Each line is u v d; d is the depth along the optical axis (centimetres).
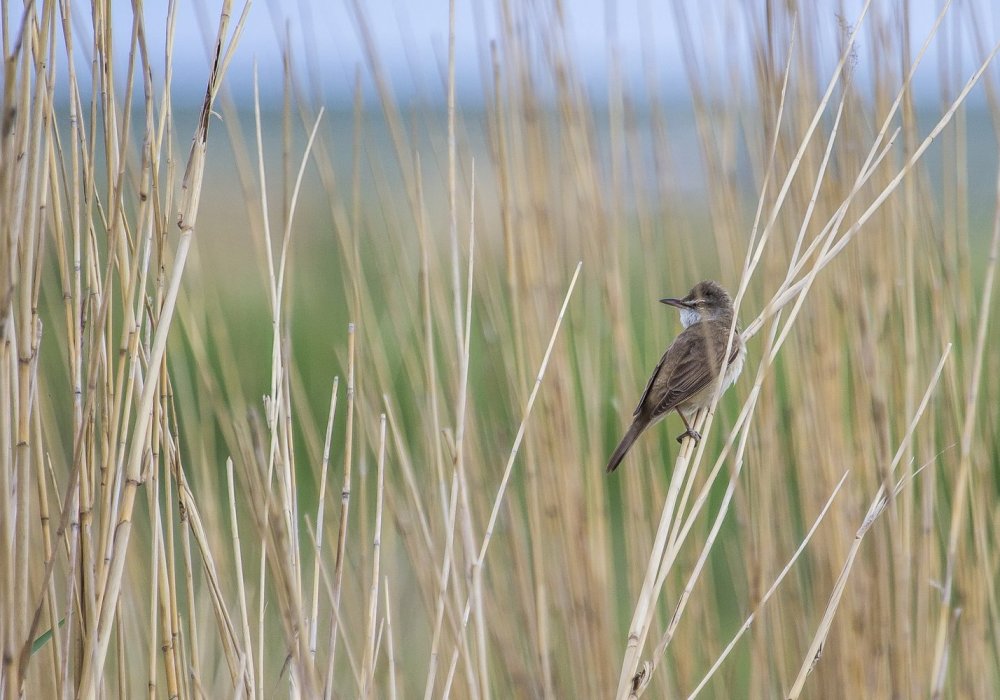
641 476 944
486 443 917
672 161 941
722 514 672
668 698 852
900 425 823
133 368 600
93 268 630
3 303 530
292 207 690
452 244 680
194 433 888
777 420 886
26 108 541
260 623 645
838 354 836
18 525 555
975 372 748
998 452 899
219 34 594
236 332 1249
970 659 815
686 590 663
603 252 889
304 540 1141
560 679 859
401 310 906
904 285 816
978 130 1079
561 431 850
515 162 872
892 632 793
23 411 556
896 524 739
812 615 873
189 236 592
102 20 597
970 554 876
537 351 859
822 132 850
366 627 670
